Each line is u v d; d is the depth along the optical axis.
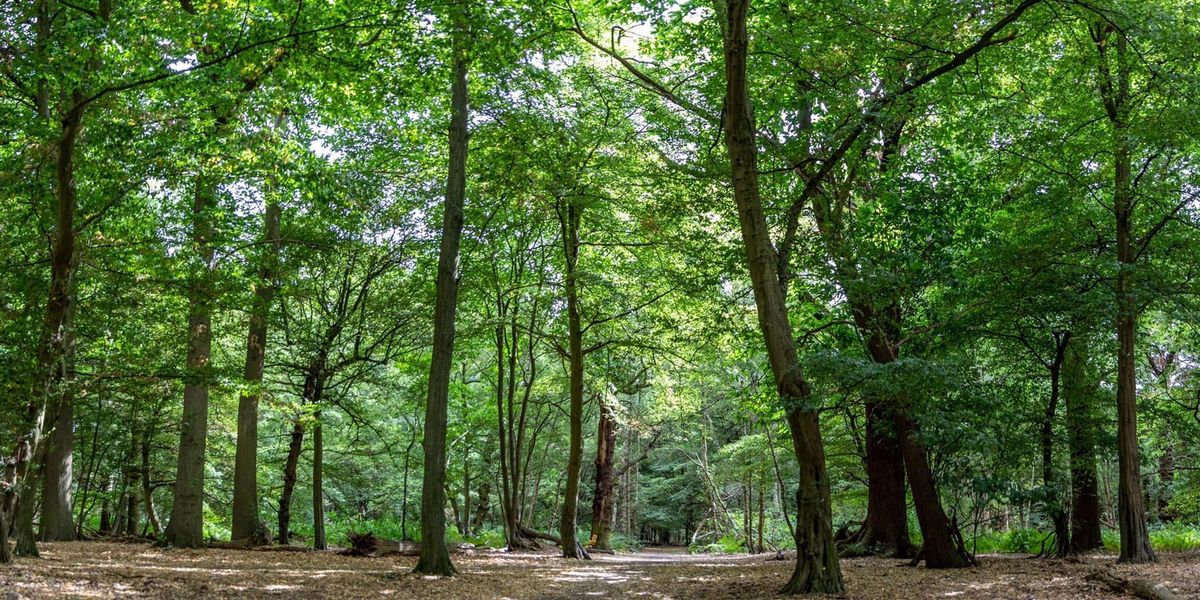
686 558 23.50
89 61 11.18
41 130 10.75
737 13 11.48
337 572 13.45
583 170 17.91
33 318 11.65
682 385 28.88
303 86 13.41
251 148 13.52
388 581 12.54
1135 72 14.12
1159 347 20.17
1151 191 14.30
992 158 15.32
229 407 24.73
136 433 22.81
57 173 11.62
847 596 10.60
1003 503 15.19
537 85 17.62
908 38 12.49
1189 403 18.64
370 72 12.34
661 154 16.70
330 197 14.70
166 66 10.78
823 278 14.18
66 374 13.41
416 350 22.00
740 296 17.56
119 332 13.71
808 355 11.08
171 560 13.99
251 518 18.45
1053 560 14.67
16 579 9.49
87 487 23.92
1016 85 16.27
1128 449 14.27
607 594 12.13
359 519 32.91
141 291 13.66
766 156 14.27
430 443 14.22
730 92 11.62
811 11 12.92
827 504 11.20
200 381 13.34
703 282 16.91
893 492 18.39
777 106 14.39
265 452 30.64
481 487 34.00
